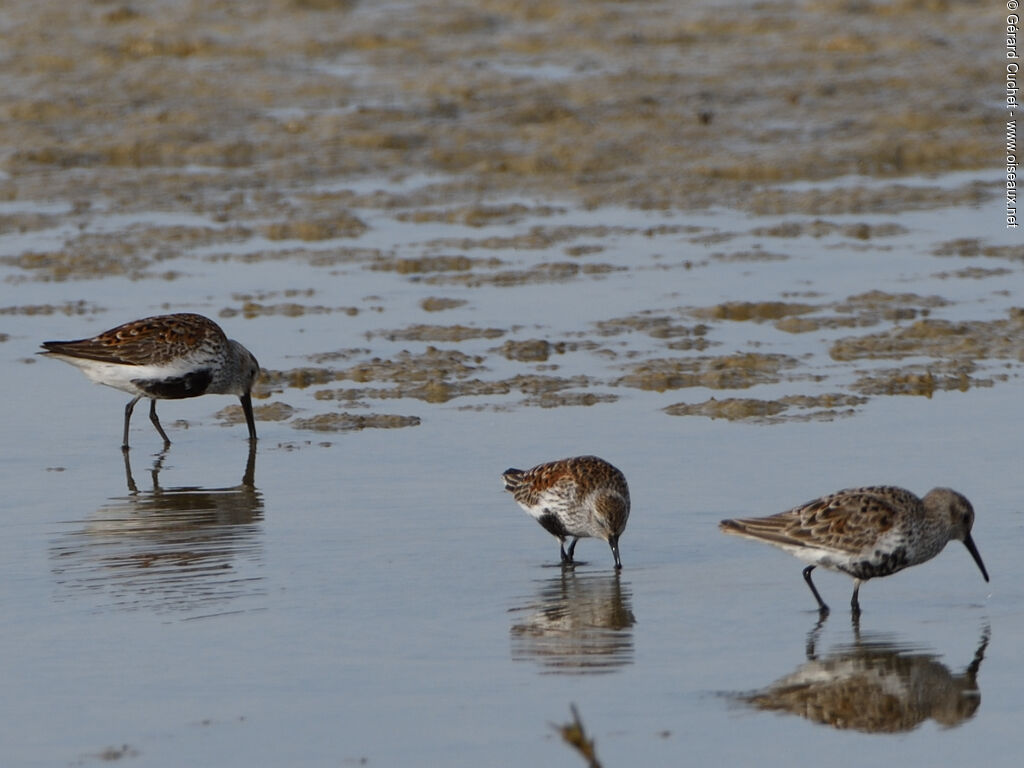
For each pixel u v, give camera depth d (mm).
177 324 15914
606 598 11453
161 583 11820
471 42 35062
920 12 36406
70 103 30516
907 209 24703
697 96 30547
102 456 15469
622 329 19062
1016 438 14828
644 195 25719
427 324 19406
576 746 7023
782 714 9453
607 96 30453
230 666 10188
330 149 28141
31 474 14859
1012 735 9188
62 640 10648
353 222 24297
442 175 27031
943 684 9891
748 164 26984
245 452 15453
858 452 14531
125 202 25578
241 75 32438
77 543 12836
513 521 13219
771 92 30766
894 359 17719
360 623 10961
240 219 24578
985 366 17359
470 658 10336
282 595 11555
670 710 9500
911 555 11086
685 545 12570
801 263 21812
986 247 22391
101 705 9570
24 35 35219
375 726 9250
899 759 8867
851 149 27641
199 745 9008
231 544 12734
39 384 17766
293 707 9531
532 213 24844
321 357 18250
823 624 10914
